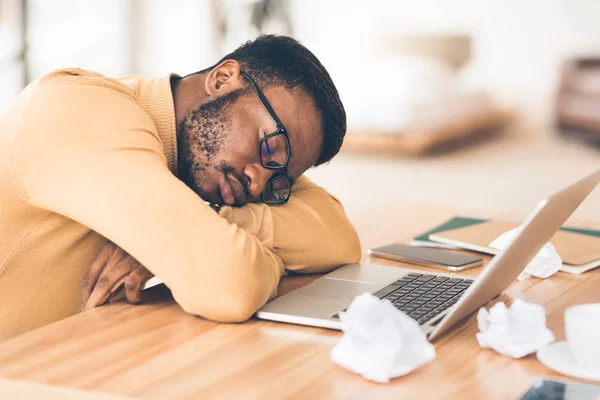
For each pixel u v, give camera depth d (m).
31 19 5.44
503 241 1.53
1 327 1.30
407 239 1.73
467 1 4.94
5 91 5.39
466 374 0.89
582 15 4.67
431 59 5.04
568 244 1.56
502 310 0.96
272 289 1.17
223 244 1.11
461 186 4.59
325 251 1.42
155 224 1.11
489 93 4.91
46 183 1.18
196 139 1.39
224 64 1.39
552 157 4.75
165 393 0.83
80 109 1.19
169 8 5.68
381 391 0.84
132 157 1.15
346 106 5.18
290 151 1.38
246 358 0.94
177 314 1.14
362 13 5.16
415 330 0.89
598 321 0.87
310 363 0.93
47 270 1.31
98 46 5.65
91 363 0.92
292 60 1.39
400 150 5.04
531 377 0.88
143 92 1.38
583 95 4.65
